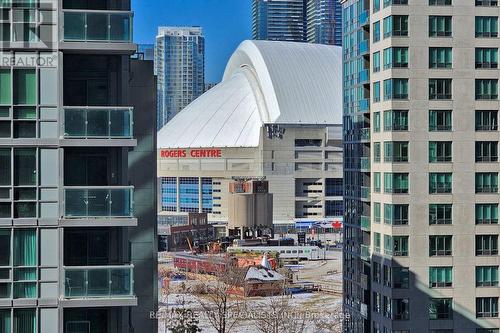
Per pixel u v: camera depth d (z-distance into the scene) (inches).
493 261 5128.0
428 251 5073.8
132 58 2143.2
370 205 5575.8
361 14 5816.9
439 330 5064.0
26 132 1589.6
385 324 5162.4
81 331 1711.4
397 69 5132.9
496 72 5201.8
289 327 6924.2
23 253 1585.9
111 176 1742.1
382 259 5231.3
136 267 2023.9
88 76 1758.1
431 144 5128.0
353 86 6043.3
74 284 1598.2
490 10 5206.7
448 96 5172.2
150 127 2053.4
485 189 5167.3
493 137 5187.0
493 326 5103.3
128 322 1800.0
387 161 5182.1
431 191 5108.3
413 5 5147.6
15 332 1587.1
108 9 1776.6
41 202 1590.8
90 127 1612.9
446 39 5162.4
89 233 1729.8
